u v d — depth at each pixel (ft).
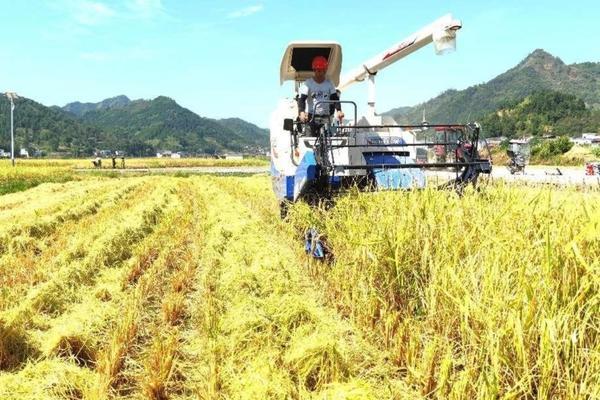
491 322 11.55
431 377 13.14
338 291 20.43
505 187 21.79
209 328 17.25
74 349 16.44
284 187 33.76
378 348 16.16
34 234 37.24
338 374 13.47
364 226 20.03
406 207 19.19
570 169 104.58
